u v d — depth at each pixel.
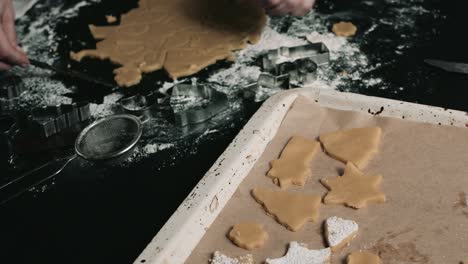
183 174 0.63
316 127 0.63
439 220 0.53
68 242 0.57
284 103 0.65
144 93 0.75
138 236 0.56
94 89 0.76
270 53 0.78
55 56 0.83
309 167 0.59
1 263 0.56
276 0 0.75
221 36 0.82
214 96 0.72
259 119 0.63
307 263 0.50
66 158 0.66
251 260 0.51
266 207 0.55
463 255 0.50
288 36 0.83
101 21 0.90
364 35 0.81
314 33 0.82
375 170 0.58
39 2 0.96
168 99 0.71
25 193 0.63
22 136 0.70
